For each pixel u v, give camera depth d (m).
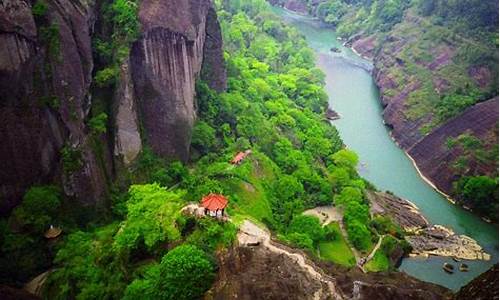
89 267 48.41
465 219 86.69
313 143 94.38
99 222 56.66
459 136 100.75
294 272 46.31
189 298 42.91
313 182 81.81
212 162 73.69
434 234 80.75
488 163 93.31
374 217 79.88
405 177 99.75
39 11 52.28
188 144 71.19
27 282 49.69
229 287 42.81
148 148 65.94
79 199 55.00
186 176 66.56
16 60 49.41
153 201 51.03
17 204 51.50
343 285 45.84
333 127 109.31
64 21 55.19
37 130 51.50
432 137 106.06
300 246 58.31
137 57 64.88
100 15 64.06
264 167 78.31
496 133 97.25
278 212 72.88
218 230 48.25
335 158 91.62
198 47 77.56
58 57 53.47
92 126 58.38
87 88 58.28
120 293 46.44
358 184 85.38
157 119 67.38
